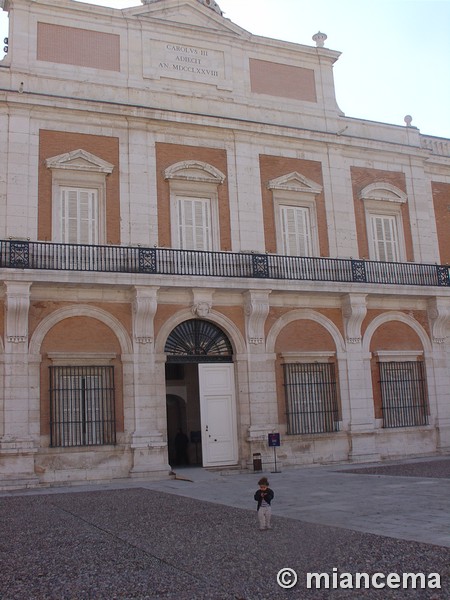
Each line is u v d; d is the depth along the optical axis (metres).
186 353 23.62
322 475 20.92
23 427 20.48
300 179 26.64
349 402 25.44
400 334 27.19
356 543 9.93
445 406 27.41
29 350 21.03
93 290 22.14
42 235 22.30
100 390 21.86
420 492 15.43
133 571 8.83
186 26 26.30
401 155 29.27
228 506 14.84
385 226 28.39
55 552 10.25
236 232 25.16
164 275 22.41
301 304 25.34
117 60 25.00
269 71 27.70
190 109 25.61
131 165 23.98
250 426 23.62
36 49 23.84
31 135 22.83
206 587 7.88
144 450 21.75
